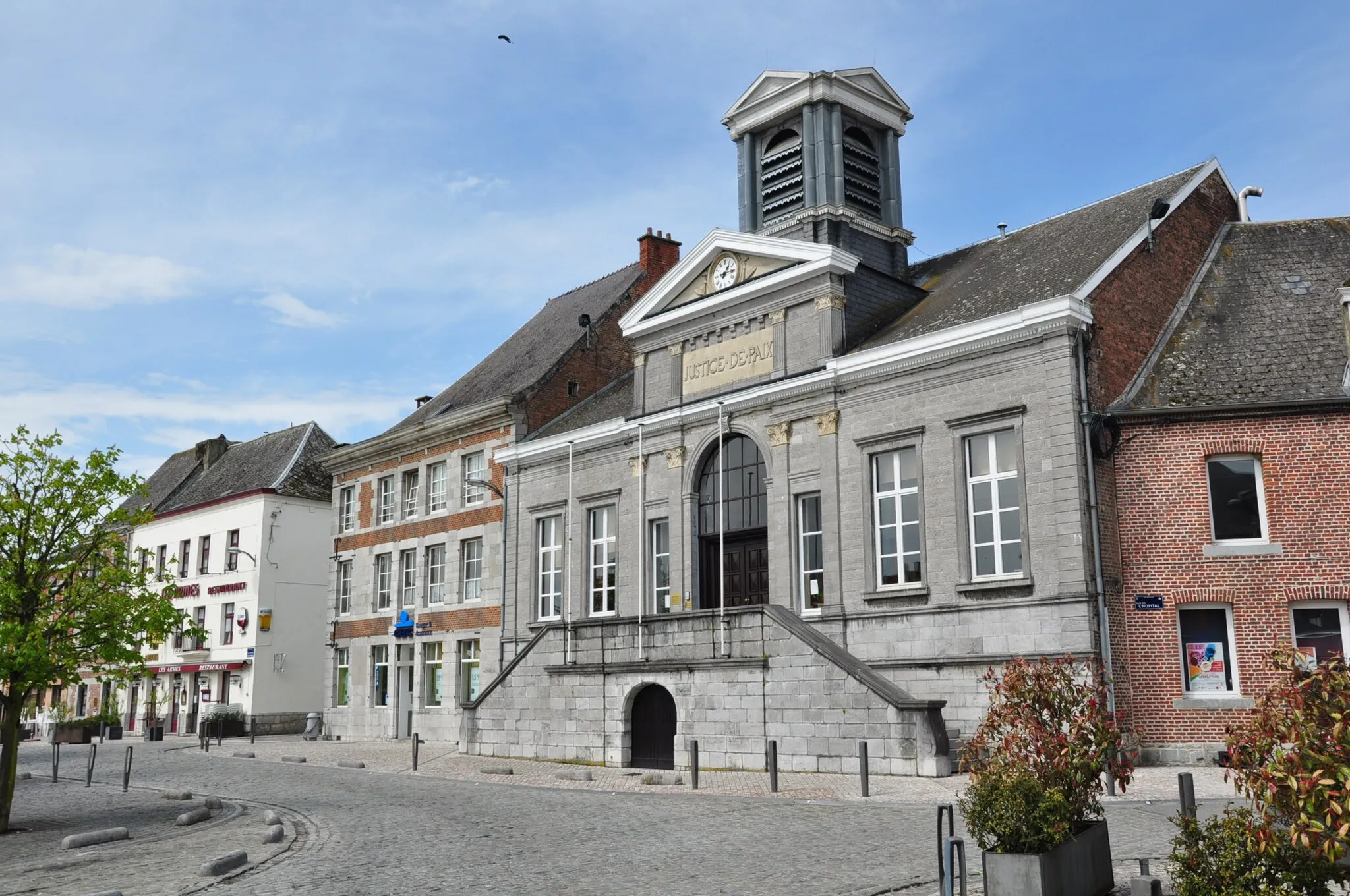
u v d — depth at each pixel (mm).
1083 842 9359
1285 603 19703
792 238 28438
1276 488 20078
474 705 27219
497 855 12398
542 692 25359
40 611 17500
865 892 9930
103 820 17391
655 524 28297
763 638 21094
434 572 35781
